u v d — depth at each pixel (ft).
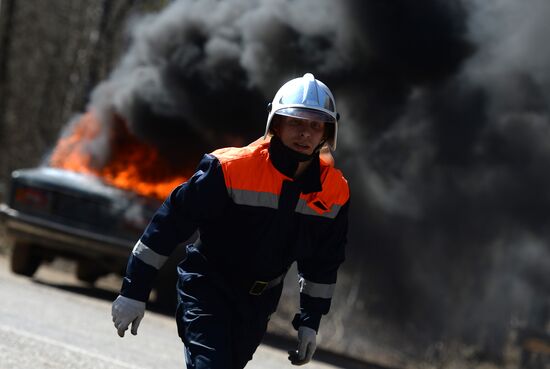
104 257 73.87
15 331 50.29
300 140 27.94
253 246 28.40
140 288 27.71
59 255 79.92
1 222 78.89
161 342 58.23
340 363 69.36
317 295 30.27
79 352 47.73
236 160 27.73
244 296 28.73
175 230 27.94
